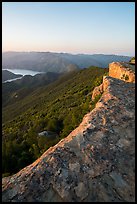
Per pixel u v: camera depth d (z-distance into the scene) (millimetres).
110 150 8328
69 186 6949
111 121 9992
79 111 28344
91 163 7734
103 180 7145
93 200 6594
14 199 6738
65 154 8125
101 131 9359
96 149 8352
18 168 27719
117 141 8805
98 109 11102
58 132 34562
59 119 37812
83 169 7496
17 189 7043
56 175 7305
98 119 10219
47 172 7434
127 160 7914
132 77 19750
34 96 181375
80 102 43562
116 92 13023
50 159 7922
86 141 8805
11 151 31234
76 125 26594
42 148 29625
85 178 7188
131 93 12906
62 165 7641
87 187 6910
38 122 42094
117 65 25281
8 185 7281
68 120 34938
